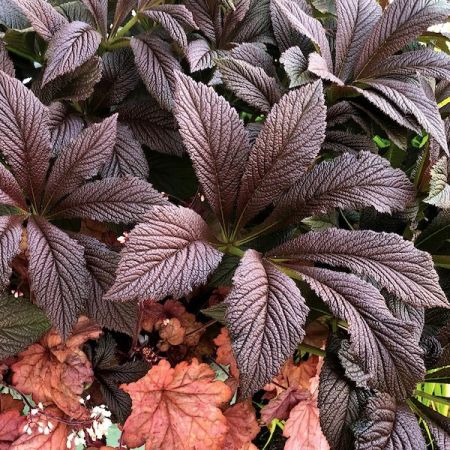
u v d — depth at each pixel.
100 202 0.62
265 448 0.79
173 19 0.70
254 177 0.62
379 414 0.63
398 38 0.73
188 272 0.54
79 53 0.65
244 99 0.69
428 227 0.75
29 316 0.63
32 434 0.64
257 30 0.82
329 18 0.89
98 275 0.62
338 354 0.65
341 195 0.62
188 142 0.59
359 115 0.76
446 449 0.65
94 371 0.71
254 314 0.53
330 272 0.59
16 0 0.64
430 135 0.68
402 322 0.56
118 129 0.72
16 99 0.59
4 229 0.58
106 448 0.65
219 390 0.67
